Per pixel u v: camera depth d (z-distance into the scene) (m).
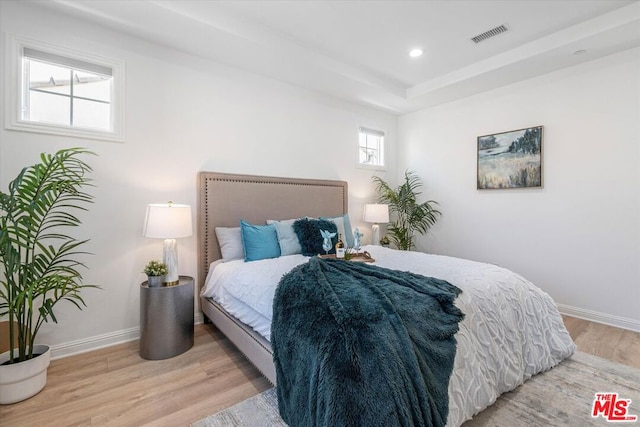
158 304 2.27
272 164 3.49
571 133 3.13
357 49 3.06
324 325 1.36
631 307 2.80
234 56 2.93
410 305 1.51
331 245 2.81
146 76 2.66
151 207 2.33
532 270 3.43
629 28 2.43
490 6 2.39
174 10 2.27
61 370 2.11
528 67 3.15
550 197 3.29
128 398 1.81
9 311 1.79
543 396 1.79
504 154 3.64
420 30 2.73
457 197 4.13
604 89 2.92
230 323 2.28
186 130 2.88
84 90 2.46
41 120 2.29
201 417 1.64
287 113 3.61
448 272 2.09
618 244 2.87
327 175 4.03
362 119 4.43
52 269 1.95
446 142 4.26
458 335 1.56
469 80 3.49
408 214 4.57
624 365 2.14
